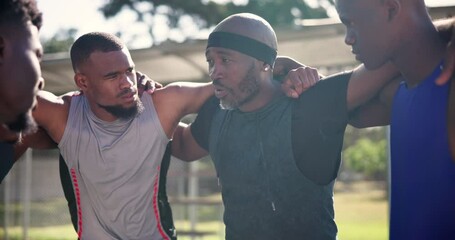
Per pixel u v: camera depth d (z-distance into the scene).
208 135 3.49
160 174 3.43
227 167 3.33
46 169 19.09
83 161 3.36
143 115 3.39
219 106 3.47
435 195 2.55
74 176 3.40
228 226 3.35
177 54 8.85
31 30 2.46
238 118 3.33
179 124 3.75
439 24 2.76
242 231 3.29
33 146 3.52
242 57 3.19
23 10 2.43
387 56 2.72
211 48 3.22
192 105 3.49
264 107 3.29
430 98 2.57
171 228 3.48
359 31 2.73
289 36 8.05
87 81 3.29
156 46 8.61
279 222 3.22
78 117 3.39
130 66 3.28
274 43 3.30
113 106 3.27
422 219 2.59
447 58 2.46
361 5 2.70
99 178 3.35
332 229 3.26
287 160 3.20
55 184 19.06
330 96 3.15
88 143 3.35
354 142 29.00
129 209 3.35
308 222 3.20
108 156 3.33
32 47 2.44
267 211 3.23
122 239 3.37
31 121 2.52
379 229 14.42
